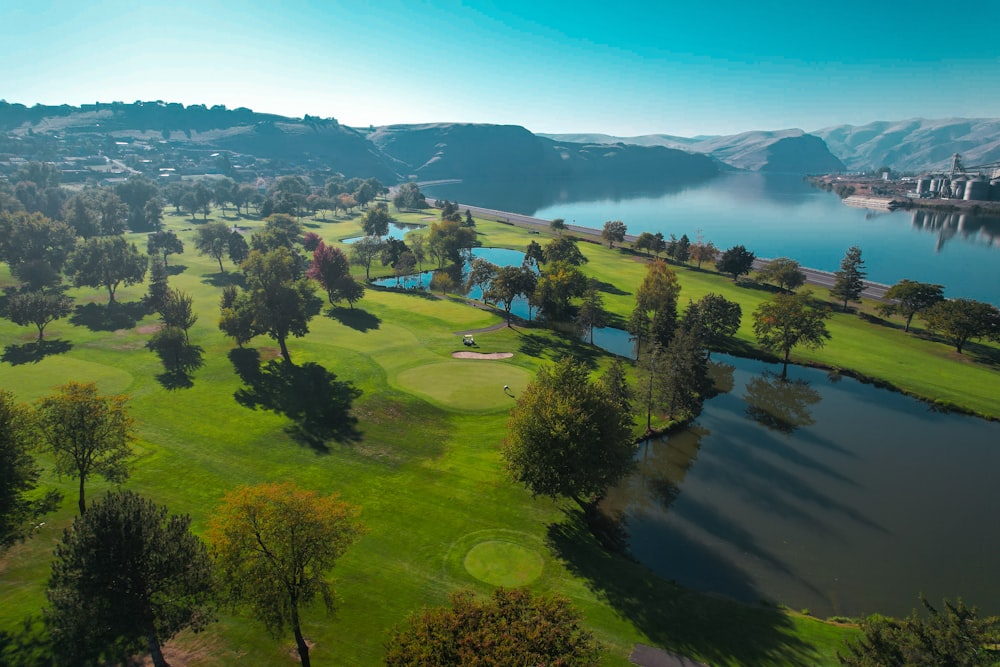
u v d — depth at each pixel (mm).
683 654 33562
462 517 47281
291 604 29922
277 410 65375
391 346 88562
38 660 30609
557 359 86188
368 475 52938
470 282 124312
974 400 75438
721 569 45188
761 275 136250
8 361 75375
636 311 97062
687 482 57750
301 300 81500
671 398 67500
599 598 38594
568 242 149375
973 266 190250
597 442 47156
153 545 28047
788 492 56219
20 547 39656
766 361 91000
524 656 22031
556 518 48594
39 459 51281
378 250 147000
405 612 36312
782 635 35875
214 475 51312
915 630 25125
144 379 71375
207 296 116125
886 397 78812
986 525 51281
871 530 50469
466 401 68812
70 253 109500
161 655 30266
